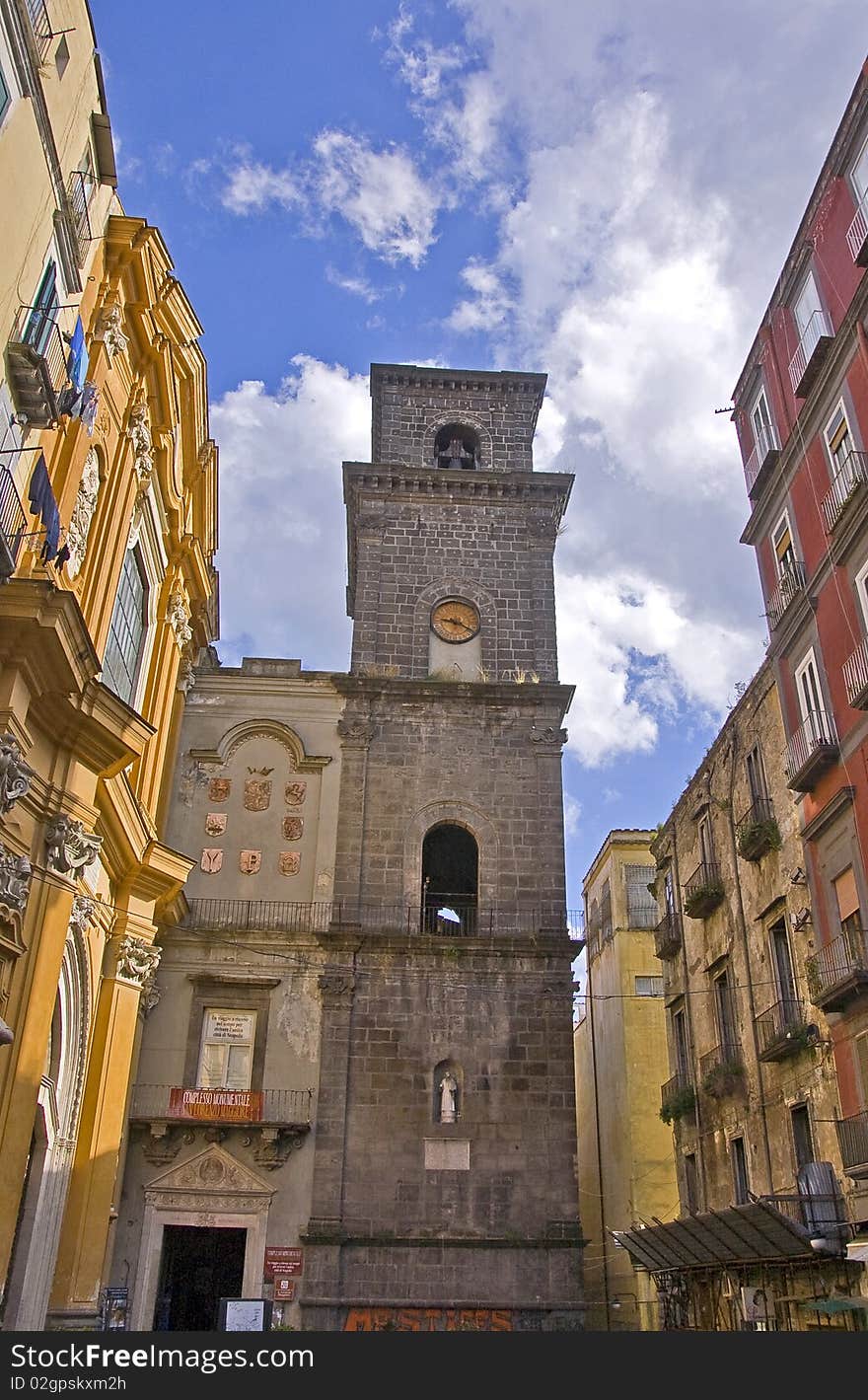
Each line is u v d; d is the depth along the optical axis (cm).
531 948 2864
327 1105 2672
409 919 2933
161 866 2389
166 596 2688
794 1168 2300
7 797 1540
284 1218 2555
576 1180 2636
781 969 2491
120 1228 2511
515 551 3569
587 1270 4275
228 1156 2597
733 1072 2648
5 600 1538
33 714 1691
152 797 2544
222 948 2836
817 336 2416
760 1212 2012
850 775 2130
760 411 2820
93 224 1961
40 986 1680
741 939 2725
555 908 2973
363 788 3075
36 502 1681
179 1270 2630
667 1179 3738
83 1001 2066
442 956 2858
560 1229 2572
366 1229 2556
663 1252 2825
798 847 2395
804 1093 2252
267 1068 2719
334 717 3175
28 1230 1855
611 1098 4184
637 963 4091
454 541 3566
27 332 1631
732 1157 2706
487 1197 2609
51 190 1662
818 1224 1933
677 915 3291
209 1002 2789
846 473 2220
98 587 2061
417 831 3053
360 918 2923
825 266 2439
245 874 2961
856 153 2302
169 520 2641
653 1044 3950
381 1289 2498
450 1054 2758
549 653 3400
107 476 2134
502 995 2827
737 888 2780
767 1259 2239
